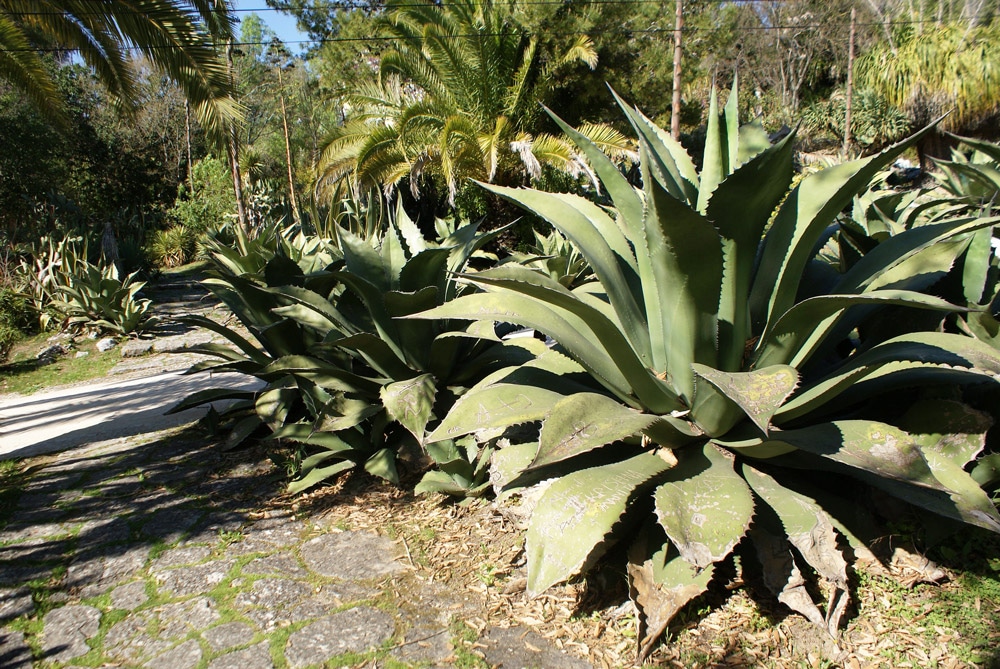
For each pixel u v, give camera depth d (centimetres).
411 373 411
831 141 2056
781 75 2816
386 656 250
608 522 221
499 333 677
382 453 396
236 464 455
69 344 1090
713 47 2217
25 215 1856
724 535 212
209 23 761
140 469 460
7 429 654
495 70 1590
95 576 319
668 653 235
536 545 227
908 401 284
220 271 450
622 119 1820
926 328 290
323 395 419
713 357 264
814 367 297
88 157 2427
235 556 329
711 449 266
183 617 282
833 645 229
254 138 3303
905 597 246
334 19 2531
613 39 1680
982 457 268
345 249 430
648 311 288
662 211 222
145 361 1005
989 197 405
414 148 1494
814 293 306
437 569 304
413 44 1581
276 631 268
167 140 2834
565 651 245
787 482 271
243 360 476
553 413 230
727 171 282
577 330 312
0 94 1789
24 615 290
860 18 2447
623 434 227
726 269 263
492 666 240
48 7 711
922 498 232
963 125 1523
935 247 282
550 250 895
